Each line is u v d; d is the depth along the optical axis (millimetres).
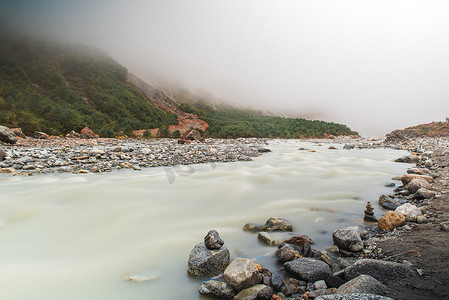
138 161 12586
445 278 2646
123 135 43531
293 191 7344
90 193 6973
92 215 5457
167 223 5078
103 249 4016
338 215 5359
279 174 9711
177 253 3885
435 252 3262
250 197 6770
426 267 2924
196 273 3229
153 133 51094
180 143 25516
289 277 3119
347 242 3725
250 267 2953
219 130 53344
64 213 5559
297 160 13789
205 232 4656
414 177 7277
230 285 2871
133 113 63094
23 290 2977
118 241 4301
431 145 20156
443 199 5676
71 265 3543
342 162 12969
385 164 12172
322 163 12609
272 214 5512
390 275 2781
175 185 7930
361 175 9531
